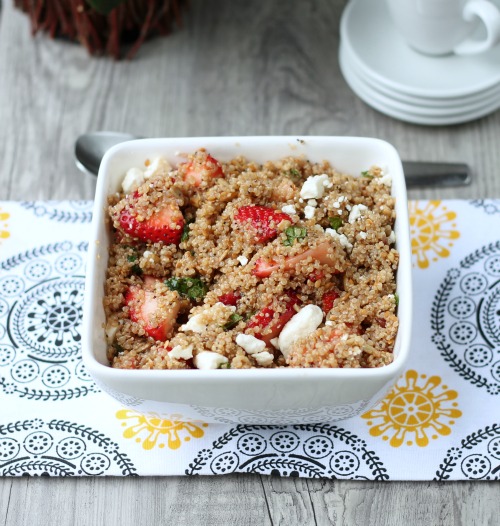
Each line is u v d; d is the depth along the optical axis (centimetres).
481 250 68
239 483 61
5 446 61
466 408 62
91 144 74
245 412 58
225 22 82
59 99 78
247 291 59
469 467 60
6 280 67
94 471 61
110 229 62
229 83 79
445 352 64
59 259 68
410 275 58
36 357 64
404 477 60
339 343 57
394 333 58
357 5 78
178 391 56
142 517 60
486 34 76
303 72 80
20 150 76
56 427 62
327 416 59
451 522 60
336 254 59
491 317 65
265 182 62
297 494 60
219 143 62
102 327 58
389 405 62
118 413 62
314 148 63
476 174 74
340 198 61
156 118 78
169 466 61
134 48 80
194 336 58
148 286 60
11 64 80
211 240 61
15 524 60
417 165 73
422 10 72
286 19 82
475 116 76
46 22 80
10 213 70
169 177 62
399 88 74
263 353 57
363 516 60
